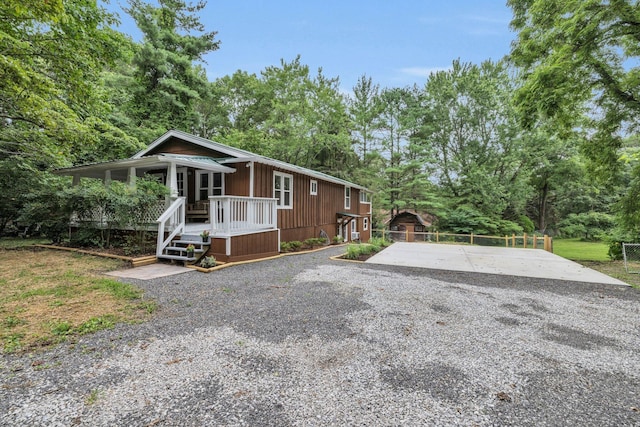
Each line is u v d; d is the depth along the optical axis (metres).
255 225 8.34
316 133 20.55
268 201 9.02
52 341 2.92
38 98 6.61
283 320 3.57
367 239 20.84
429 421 1.90
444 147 23.78
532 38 8.84
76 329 3.20
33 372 2.39
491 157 21.91
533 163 21.52
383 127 23.06
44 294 4.33
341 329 3.33
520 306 4.31
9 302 3.98
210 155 9.62
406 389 2.24
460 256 9.32
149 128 15.13
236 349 2.82
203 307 3.99
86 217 8.52
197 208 9.88
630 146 11.73
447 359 2.71
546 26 8.35
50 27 6.66
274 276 5.91
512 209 22.50
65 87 7.55
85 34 7.37
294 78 22.69
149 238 7.91
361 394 2.17
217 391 2.18
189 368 2.48
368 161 23.23
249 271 6.40
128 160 8.02
